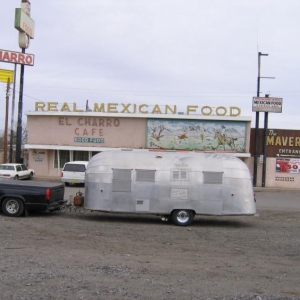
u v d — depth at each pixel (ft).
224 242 40.24
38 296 19.62
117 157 52.37
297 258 33.58
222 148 124.36
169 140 125.39
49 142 128.77
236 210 50.96
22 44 130.11
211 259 31.76
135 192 51.34
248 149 124.06
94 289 21.12
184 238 41.78
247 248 37.40
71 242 36.76
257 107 124.47
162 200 51.08
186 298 20.27
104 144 127.13
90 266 26.78
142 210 51.16
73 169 100.07
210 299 20.25
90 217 55.57
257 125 125.29
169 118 124.77
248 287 23.36
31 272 24.32
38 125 129.18
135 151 53.62
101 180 51.75
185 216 51.03
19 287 21.06
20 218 50.75
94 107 127.13
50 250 32.48
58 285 21.65
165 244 37.78
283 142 126.82
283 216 63.21
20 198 51.80
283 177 126.62
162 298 20.08
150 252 33.65
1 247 32.76
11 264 26.35
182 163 51.49
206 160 51.80
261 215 63.93
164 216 52.80
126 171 51.52
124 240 39.06
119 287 21.76
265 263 31.09
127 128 126.62
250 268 28.96
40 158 130.11
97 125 127.44
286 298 21.09
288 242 41.32
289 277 26.61
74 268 25.98
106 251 33.19
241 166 51.83
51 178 121.80
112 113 125.39
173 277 24.94
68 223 48.73
